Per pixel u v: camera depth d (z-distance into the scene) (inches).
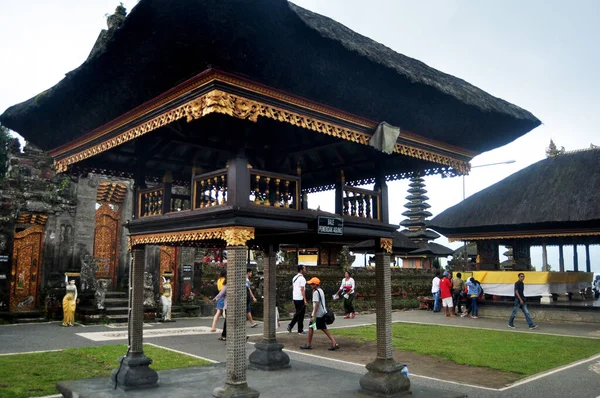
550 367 378.9
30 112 272.2
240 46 188.2
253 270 748.0
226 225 221.9
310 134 327.9
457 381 330.6
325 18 249.9
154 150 323.0
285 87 218.5
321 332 579.8
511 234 843.4
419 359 410.3
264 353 335.9
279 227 237.1
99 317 644.1
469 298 815.7
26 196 697.0
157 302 738.8
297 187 256.7
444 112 274.2
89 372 335.0
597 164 836.6
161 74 216.7
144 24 189.3
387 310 280.4
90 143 289.3
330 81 226.2
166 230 264.4
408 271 1039.0
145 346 456.4
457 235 913.5
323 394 260.2
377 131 261.1
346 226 273.0
